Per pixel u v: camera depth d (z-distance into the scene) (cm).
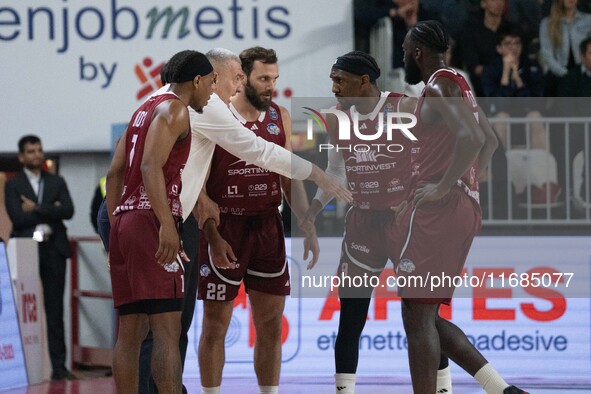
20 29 2672
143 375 1377
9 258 2148
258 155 1308
